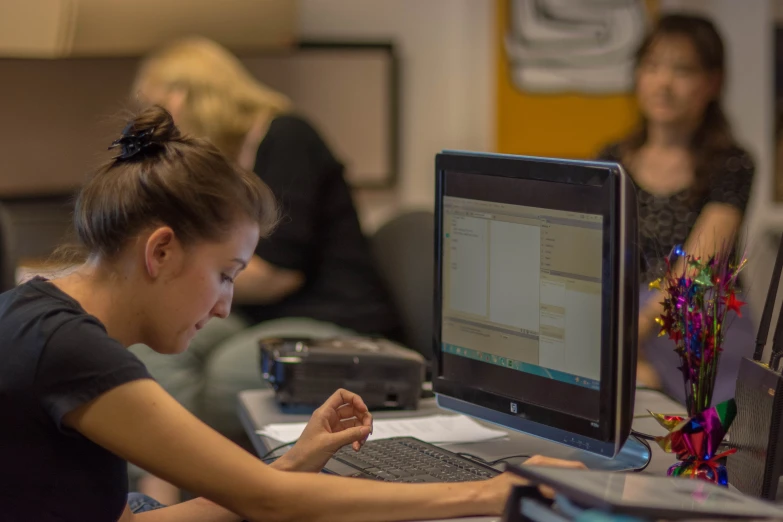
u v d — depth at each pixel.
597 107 4.71
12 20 3.66
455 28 4.67
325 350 2.22
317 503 1.43
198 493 1.41
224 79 3.39
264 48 4.19
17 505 1.42
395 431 1.99
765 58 4.84
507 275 1.79
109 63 4.30
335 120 4.62
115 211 1.46
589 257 1.63
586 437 1.67
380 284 3.36
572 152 4.74
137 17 3.86
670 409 2.12
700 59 3.16
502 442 1.92
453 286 1.92
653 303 2.83
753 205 4.82
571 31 4.66
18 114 4.17
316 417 1.70
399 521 1.44
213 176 1.48
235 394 3.09
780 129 4.86
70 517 1.44
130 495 2.00
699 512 1.09
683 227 3.17
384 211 4.74
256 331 3.21
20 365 1.39
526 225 1.74
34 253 4.16
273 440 1.94
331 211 3.37
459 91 4.70
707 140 3.23
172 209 1.45
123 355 1.40
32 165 4.22
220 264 1.50
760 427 1.53
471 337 1.89
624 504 1.07
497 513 1.46
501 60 4.65
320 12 4.57
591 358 1.65
